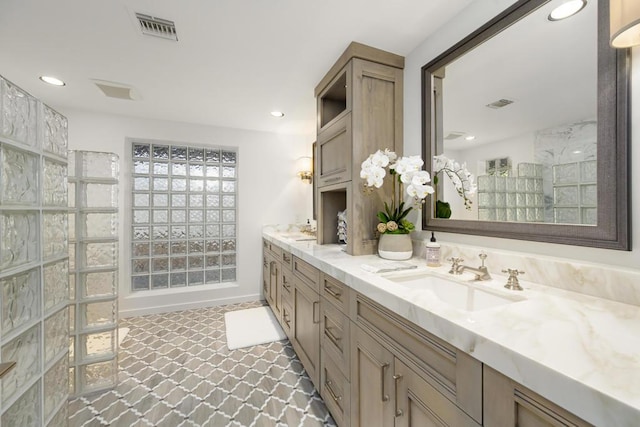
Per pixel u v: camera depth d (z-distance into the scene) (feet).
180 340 7.50
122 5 4.21
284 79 6.68
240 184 10.63
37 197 3.52
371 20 4.63
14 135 3.10
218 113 8.93
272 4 4.23
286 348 7.13
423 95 5.10
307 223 11.26
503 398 1.77
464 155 4.35
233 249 10.84
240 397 5.19
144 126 9.30
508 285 3.14
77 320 5.25
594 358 1.61
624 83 2.59
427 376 2.43
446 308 2.41
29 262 3.38
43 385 3.60
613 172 2.66
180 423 4.54
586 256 2.93
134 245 9.41
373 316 3.28
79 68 6.10
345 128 5.57
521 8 3.49
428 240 5.07
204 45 5.28
